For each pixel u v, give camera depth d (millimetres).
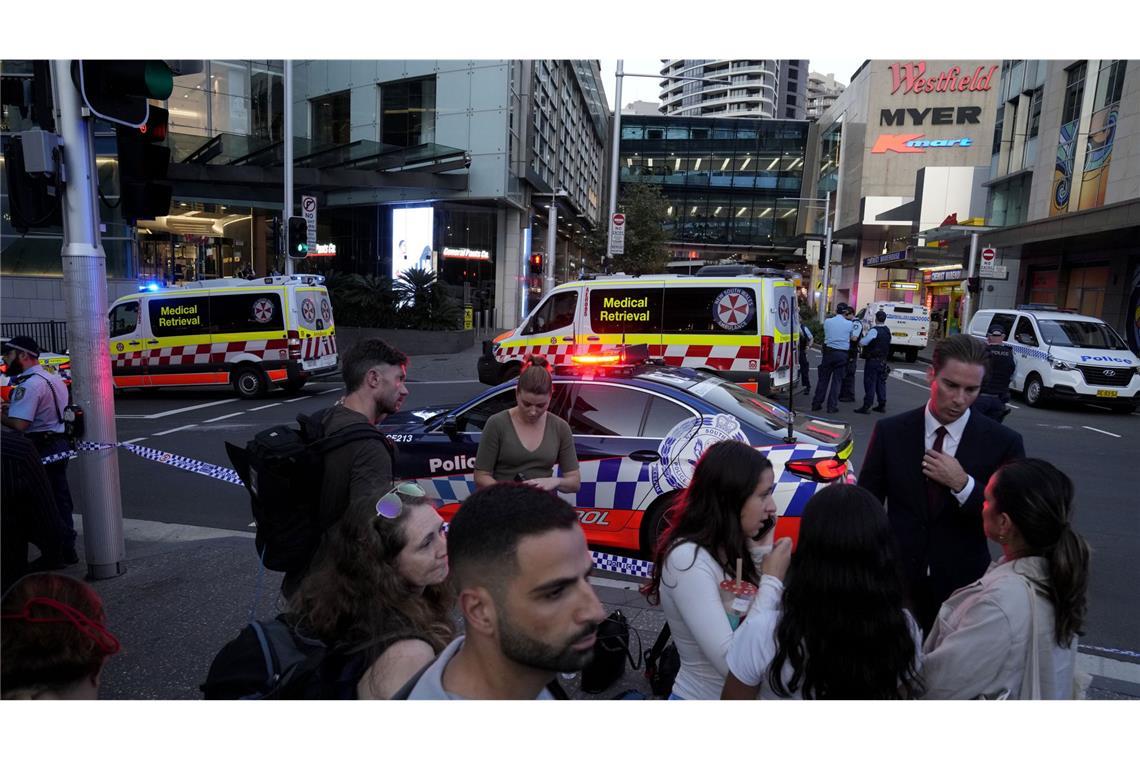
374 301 21141
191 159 22750
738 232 66375
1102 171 22172
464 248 27516
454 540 1246
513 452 3912
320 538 2561
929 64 45469
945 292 37000
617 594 4699
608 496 5180
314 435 2670
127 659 3668
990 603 1851
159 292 13914
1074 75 24188
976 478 2771
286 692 1700
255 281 13766
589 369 5629
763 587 1981
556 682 1591
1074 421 12398
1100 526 6438
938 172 40000
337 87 27828
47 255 20922
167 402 13359
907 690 1791
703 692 2082
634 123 65938
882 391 12477
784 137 64375
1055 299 25234
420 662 1640
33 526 3602
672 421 5152
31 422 5273
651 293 11195
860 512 1751
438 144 25984
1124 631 4371
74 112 4445
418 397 13586
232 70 25516
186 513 6586
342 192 27859
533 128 28906
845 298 53938
